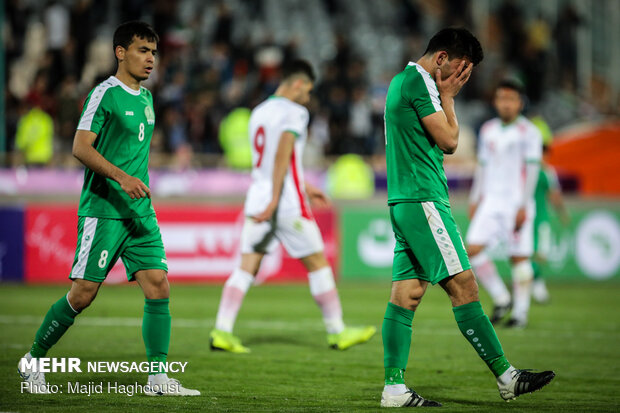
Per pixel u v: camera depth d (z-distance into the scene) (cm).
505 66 6600
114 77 1597
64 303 1606
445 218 1510
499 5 7375
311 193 2381
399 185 1521
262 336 2550
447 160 5241
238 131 4944
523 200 2778
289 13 7462
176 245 4112
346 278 4253
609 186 5306
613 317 3178
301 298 3631
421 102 1486
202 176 4541
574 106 6981
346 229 4259
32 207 4028
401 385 1544
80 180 4372
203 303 3397
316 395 1661
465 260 1518
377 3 7900
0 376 1800
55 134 4731
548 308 3472
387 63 7106
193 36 5950
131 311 3081
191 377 1858
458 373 1961
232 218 4162
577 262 4416
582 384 1841
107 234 1577
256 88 5353
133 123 1581
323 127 5319
